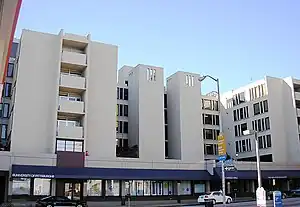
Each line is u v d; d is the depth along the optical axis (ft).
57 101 132.98
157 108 166.40
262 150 190.19
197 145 170.91
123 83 188.96
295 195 154.51
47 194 121.19
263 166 165.58
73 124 138.41
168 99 183.11
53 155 121.80
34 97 132.67
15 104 129.49
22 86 132.05
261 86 198.18
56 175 118.21
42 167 118.52
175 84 179.11
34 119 130.72
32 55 136.36
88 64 141.90
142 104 163.73
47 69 137.18
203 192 150.30
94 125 140.36
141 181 139.13
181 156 165.68
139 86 165.68
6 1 16.19
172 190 144.77
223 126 218.38
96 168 127.44
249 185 167.63
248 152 198.59
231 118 214.28
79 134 133.39
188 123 171.94
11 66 160.35
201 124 175.22
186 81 178.29
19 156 117.70
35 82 134.21
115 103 146.61
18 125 128.06
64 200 102.94
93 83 144.66
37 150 128.57
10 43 21.01
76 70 145.79
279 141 187.21
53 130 130.62
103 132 141.28
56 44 140.87
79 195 127.75
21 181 117.91
